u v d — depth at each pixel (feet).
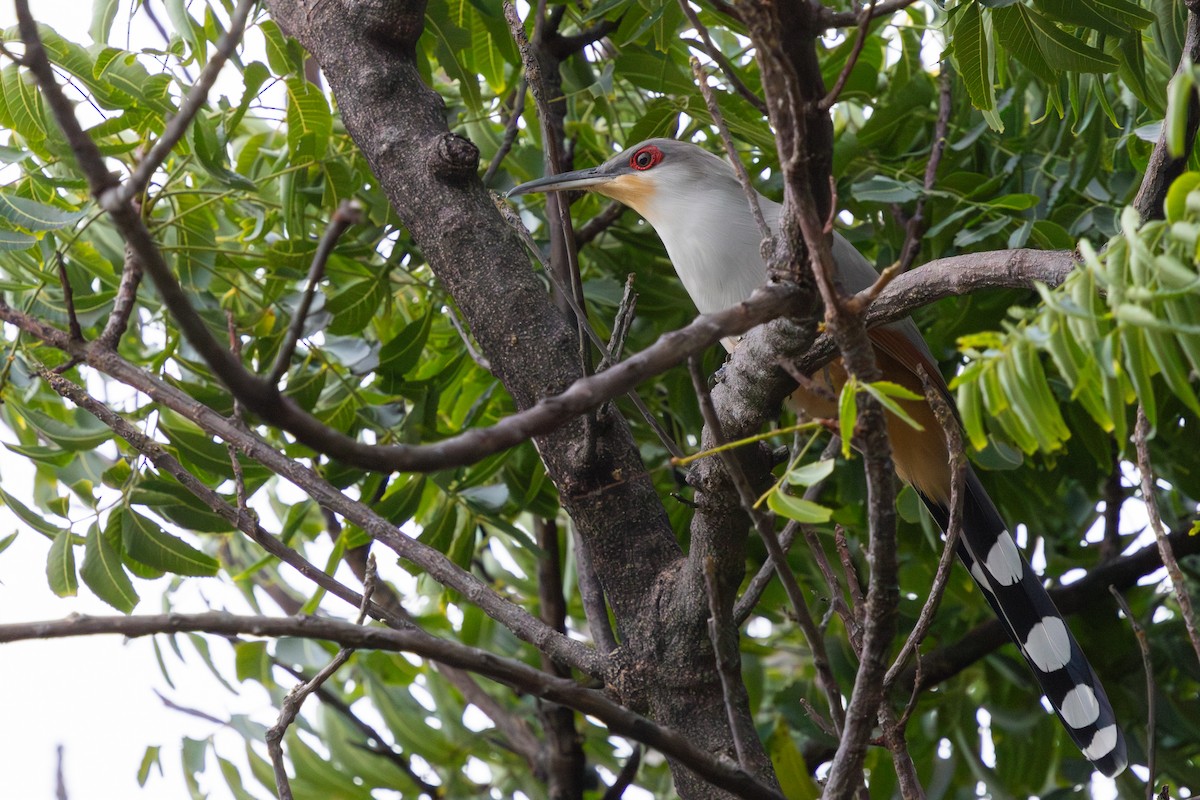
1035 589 22.31
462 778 31.22
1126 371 10.67
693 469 15.92
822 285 10.84
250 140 25.79
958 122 26.73
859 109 29.45
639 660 16.94
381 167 19.15
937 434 23.65
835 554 27.78
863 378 11.04
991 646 27.50
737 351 15.03
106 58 20.07
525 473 25.94
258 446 17.84
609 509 17.49
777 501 11.90
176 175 21.88
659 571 17.30
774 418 16.31
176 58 21.43
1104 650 28.07
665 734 11.97
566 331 18.11
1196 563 29.60
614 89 26.81
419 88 19.69
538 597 33.22
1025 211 24.02
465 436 9.20
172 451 22.18
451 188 18.75
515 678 11.51
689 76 24.79
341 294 24.48
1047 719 28.25
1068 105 25.71
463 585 17.70
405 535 17.85
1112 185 25.58
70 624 10.32
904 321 23.48
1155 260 9.68
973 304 24.97
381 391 24.58
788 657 33.73
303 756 28.48
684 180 25.17
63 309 23.65
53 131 21.20
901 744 14.44
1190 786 26.94
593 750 32.73
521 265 18.45
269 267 24.14
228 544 30.48
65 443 22.50
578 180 25.61
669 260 28.40
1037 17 19.08
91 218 20.93
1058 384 24.14
